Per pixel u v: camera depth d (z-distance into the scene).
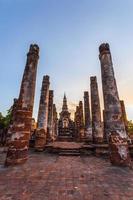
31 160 8.84
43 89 15.47
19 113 8.16
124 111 19.92
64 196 3.69
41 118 14.35
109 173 5.90
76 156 11.09
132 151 9.92
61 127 44.09
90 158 10.13
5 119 25.17
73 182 4.77
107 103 8.65
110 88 8.75
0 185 4.47
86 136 17.83
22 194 3.81
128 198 3.58
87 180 4.97
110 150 7.90
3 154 12.16
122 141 7.69
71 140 29.34
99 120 15.04
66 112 48.34
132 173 5.91
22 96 8.52
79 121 24.58
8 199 3.51
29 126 8.41
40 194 3.81
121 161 7.30
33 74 9.25
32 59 9.50
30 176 5.42
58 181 4.86
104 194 3.82
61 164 7.73
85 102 19.81
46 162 8.24
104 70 9.29
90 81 16.58
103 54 9.66
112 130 8.02
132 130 33.94
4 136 24.28
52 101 19.92
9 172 5.98
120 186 4.41
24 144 7.86
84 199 3.52
